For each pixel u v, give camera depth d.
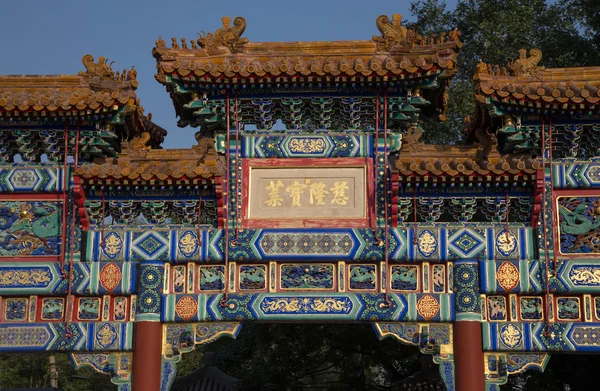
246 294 19.91
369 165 20.47
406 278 20.03
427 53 20.45
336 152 20.59
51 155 20.97
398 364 31.38
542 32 36.56
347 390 30.83
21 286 20.22
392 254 19.88
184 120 22.17
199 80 20.23
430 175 19.50
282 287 20.00
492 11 37.28
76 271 20.27
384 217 20.09
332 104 20.73
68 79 21.41
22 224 20.59
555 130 20.39
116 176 19.80
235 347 32.19
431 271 20.02
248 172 20.58
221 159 20.67
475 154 20.70
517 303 19.92
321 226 20.11
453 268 19.95
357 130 20.77
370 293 19.83
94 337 20.00
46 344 20.00
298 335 30.25
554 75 20.89
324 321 19.81
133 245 20.31
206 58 20.89
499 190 20.09
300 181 20.50
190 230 20.33
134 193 20.45
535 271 19.78
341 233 20.02
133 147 21.11
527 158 20.33
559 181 20.22
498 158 20.31
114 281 20.16
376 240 19.91
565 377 27.20
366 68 19.91
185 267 20.33
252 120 21.11
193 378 29.36
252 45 21.19
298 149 20.64
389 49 20.97
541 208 20.09
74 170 20.72
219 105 20.77
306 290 19.95
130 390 19.77
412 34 20.84
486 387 19.48
